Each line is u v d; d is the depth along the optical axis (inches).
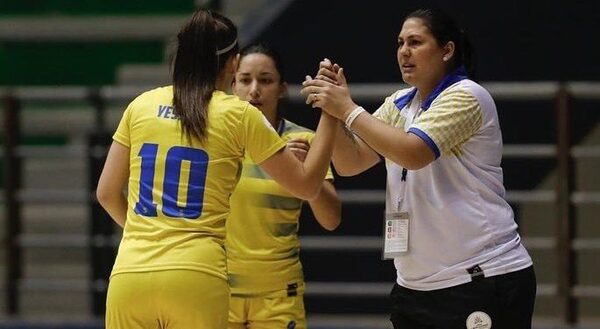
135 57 1054.4
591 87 730.2
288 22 766.5
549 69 764.0
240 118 396.8
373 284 784.3
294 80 764.6
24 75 1069.8
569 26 761.6
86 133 948.0
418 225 419.8
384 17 761.0
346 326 751.1
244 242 468.4
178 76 402.6
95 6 1082.7
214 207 394.6
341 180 778.8
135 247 391.9
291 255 474.9
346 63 763.4
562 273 742.5
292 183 404.2
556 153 738.2
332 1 762.8
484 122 413.4
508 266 413.7
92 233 804.0
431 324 422.0
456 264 415.2
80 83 1062.4
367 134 404.5
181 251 385.4
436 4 763.4
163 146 397.4
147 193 396.5
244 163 469.1
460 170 413.4
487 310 411.2
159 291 382.6
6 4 1091.3
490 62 765.9
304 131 482.6
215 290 386.9
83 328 774.5
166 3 1072.2
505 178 777.6
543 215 804.0
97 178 804.6
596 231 804.6
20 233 826.8
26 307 875.4
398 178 426.0
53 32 1060.5
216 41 404.2
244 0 939.3
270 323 472.1
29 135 1002.1
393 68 759.7
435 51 420.8
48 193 819.4
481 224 413.4
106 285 802.2
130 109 410.6
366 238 773.3
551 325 747.4
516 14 764.0
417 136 400.8
